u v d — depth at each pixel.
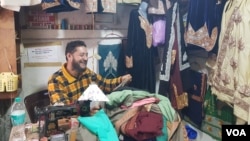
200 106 2.20
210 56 2.03
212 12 1.83
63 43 2.19
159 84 2.14
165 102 1.55
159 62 2.31
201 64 2.18
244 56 1.58
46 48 2.16
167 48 2.02
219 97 1.81
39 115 1.30
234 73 1.66
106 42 2.29
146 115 1.40
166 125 1.42
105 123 1.29
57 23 2.14
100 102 1.46
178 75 2.05
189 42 1.95
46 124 1.28
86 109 1.38
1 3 1.59
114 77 2.26
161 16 2.07
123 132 1.34
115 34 2.31
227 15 1.73
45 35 2.13
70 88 1.94
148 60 2.11
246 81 1.59
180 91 2.08
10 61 1.74
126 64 2.12
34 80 2.17
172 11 2.00
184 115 2.38
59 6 1.73
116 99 1.49
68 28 2.18
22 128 1.40
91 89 1.40
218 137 2.11
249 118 1.58
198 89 2.21
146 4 2.04
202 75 2.15
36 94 2.10
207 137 2.23
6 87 1.67
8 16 1.70
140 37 2.05
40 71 2.17
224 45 1.74
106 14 2.23
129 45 2.09
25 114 1.84
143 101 1.53
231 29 1.67
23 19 2.06
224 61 1.74
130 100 1.51
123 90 1.62
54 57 2.18
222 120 2.05
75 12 2.17
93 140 1.23
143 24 2.04
